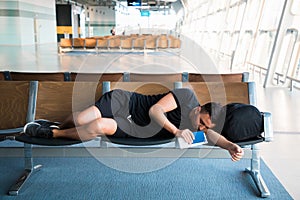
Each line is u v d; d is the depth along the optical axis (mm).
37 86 2709
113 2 35781
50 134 2182
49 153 2611
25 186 2420
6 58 11953
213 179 2561
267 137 2264
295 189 2404
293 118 4402
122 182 2496
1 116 2611
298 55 6906
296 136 3592
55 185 2443
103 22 37062
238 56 10469
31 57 12414
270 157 2990
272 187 2428
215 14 16234
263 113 2312
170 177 2582
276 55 6891
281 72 7586
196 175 2625
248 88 2727
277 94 6211
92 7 36812
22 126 2539
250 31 10594
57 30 28484
